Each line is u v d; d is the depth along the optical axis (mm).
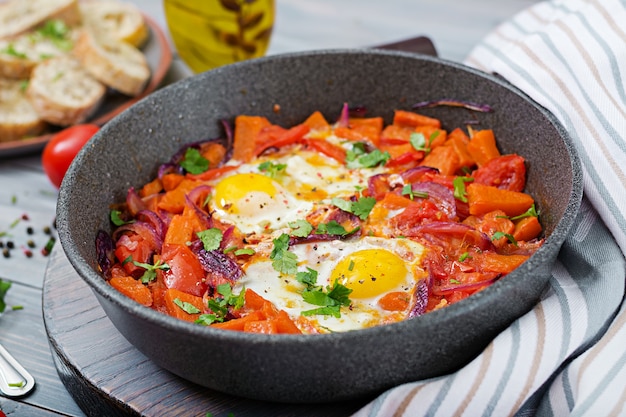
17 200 878
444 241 739
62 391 729
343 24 1054
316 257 736
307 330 693
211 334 629
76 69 970
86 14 1063
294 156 808
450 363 670
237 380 659
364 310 705
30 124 932
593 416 652
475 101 809
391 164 803
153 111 793
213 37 942
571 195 690
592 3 788
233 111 833
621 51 753
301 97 842
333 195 780
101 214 757
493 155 802
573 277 717
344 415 678
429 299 708
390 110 844
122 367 705
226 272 725
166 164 805
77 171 729
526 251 741
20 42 1010
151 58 1005
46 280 766
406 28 1041
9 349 751
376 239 737
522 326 671
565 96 761
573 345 666
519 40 807
